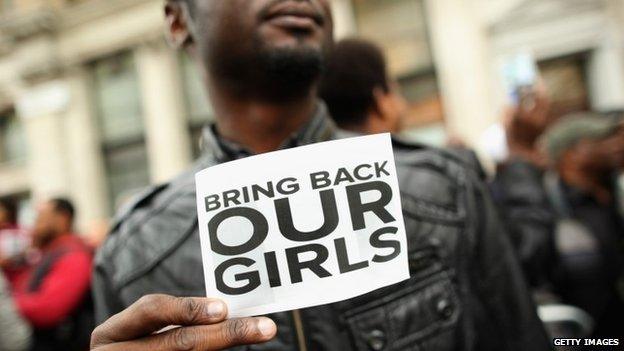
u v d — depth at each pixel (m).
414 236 0.83
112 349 0.57
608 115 1.80
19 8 8.55
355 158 0.67
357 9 6.69
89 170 8.33
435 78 6.39
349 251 0.64
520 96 1.72
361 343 0.77
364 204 0.66
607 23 5.54
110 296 0.86
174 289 0.81
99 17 8.20
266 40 0.82
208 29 0.87
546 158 1.82
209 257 0.65
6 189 8.95
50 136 8.46
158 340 0.57
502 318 0.85
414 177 0.89
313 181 0.65
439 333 0.79
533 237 1.46
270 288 0.63
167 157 7.85
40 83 8.55
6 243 2.60
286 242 0.64
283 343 0.76
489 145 2.79
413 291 0.80
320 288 0.63
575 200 1.63
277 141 0.95
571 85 5.98
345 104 1.34
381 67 1.39
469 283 0.85
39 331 1.96
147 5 7.89
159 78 7.92
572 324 1.31
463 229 0.87
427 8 6.31
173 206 0.89
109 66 8.40
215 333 0.57
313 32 0.85
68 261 2.08
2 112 9.18
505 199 1.59
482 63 5.96
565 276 1.45
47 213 2.25
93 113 8.52
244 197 0.65
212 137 0.96
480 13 5.96
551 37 5.73
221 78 0.90
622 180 1.69
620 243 1.55
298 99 0.91
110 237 0.93
